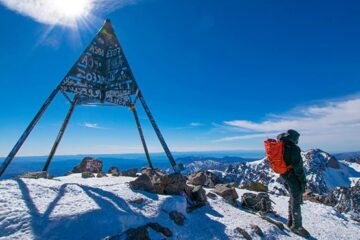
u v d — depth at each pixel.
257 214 4.25
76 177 4.78
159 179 3.67
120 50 4.91
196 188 3.95
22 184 3.09
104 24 4.78
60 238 2.31
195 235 3.04
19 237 2.22
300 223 4.01
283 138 4.07
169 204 3.29
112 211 2.72
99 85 4.71
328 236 4.14
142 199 3.21
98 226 2.51
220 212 3.82
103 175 5.12
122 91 4.86
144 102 4.93
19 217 2.40
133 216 2.76
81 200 2.88
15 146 3.72
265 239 3.44
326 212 5.43
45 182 3.32
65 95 4.61
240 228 3.37
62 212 2.57
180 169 4.75
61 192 3.04
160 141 4.82
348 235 4.38
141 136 5.41
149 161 5.52
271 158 4.11
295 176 4.05
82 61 4.54
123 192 3.37
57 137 4.73
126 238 2.44
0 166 3.61
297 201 4.02
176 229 2.98
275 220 4.25
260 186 6.76
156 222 2.90
